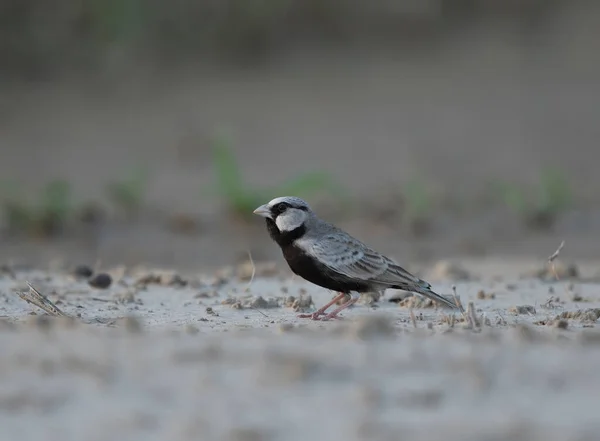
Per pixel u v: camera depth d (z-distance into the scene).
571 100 30.36
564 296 13.51
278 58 32.50
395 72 32.03
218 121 28.48
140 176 23.20
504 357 8.66
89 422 6.93
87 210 22.05
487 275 16.36
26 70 30.84
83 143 27.12
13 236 21.12
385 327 9.70
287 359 8.40
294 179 23.16
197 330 10.07
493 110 29.77
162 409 7.22
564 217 22.52
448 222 22.36
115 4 31.25
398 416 7.05
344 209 22.81
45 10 31.31
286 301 12.35
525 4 35.44
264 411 7.16
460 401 7.42
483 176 25.58
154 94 30.19
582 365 8.37
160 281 14.32
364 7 34.06
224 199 22.97
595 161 26.78
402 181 25.00
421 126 28.72
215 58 32.25
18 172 25.16
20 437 6.64
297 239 11.69
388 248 20.77
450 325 10.42
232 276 15.55
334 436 6.61
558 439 6.52
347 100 30.12
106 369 8.20
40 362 8.41
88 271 15.04
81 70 31.12
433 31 34.50
